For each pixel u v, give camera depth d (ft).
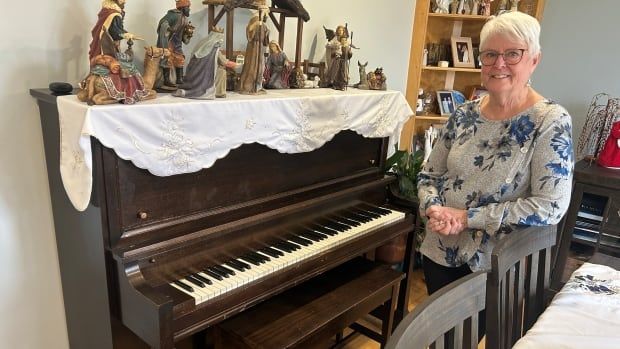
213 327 4.98
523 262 4.07
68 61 4.42
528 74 4.39
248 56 4.72
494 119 4.66
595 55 9.72
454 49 9.82
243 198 4.76
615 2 9.29
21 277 4.61
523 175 4.46
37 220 4.60
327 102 5.14
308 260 4.83
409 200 6.57
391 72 9.04
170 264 4.03
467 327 3.02
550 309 3.65
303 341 4.72
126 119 3.48
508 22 4.23
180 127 3.82
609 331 3.32
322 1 7.03
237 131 4.24
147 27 4.85
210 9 4.96
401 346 2.28
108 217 3.70
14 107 4.19
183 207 4.23
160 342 3.51
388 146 6.66
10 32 4.02
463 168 4.83
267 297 4.38
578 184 8.31
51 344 5.01
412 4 8.98
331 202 5.68
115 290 3.86
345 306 5.18
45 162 4.51
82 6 4.40
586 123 9.55
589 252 8.95
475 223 4.55
